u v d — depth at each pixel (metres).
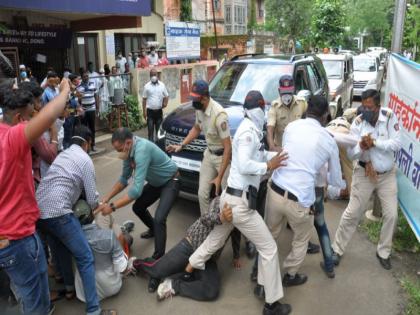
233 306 3.55
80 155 3.23
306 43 24.77
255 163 3.12
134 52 15.53
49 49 11.39
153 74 8.38
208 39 20.19
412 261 4.25
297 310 3.49
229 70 6.59
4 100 2.68
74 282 3.59
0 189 2.50
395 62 4.91
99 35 13.98
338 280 3.92
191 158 4.94
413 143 4.14
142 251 4.40
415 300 3.57
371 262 4.24
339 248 4.21
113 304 3.56
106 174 7.01
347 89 11.77
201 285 3.59
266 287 3.32
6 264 2.59
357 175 4.04
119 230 4.23
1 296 3.22
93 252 3.41
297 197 3.32
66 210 3.10
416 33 5.84
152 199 4.30
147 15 9.96
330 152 3.38
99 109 9.48
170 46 12.52
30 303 2.79
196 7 23.14
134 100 10.37
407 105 4.36
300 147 3.34
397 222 4.79
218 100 6.02
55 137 4.05
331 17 21.77
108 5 8.79
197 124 4.45
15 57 6.98
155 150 3.86
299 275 3.88
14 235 2.56
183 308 3.52
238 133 3.24
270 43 26.11
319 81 7.60
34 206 2.70
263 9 33.44
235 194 3.26
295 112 4.76
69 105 7.17
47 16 10.46
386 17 43.91
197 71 13.49
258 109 3.30
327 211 5.51
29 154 2.62
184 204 5.60
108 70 12.77
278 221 3.55
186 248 3.64
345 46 36.12
